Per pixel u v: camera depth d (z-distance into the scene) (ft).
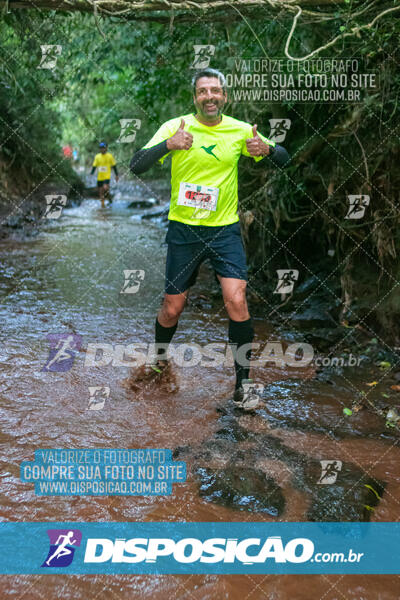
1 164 32.58
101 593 5.77
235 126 9.62
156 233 29.63
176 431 9.05
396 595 5.84
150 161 9.34
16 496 7.20
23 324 13.99
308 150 13.83
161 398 10.25
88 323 14.37
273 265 16.74
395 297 12.40
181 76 20.13
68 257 22.30
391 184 12.28
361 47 11.69
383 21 11.05
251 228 17.06
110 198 42.68
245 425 9.32
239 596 5.79
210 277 19.30
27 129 35.53
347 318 13.46
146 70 20.36
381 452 8.57
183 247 10.05
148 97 21.67
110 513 6.98
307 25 12.63
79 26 18.63
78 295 16.90
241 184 16.25
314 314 14.30
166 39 18.28
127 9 11.32
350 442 8.87
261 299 15.89
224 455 8.38
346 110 12.51
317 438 8.96
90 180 56.95
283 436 9.00
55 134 41.70
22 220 30.14
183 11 11.98
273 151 9.73
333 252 14.57
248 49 15.01
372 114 12.07
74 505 7.09
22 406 9.65
